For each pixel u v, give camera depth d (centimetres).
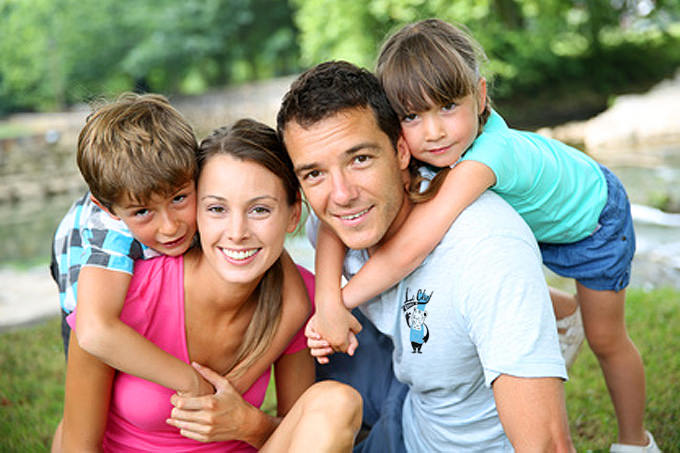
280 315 198
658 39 2106
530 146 221
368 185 174
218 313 193
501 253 173
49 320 522
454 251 180
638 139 1189
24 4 2914
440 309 185
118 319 178
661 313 402
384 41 218
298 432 180
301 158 174
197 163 181
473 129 202
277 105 2041
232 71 3147
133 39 3008
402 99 197
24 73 2928
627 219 248
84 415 188
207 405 184
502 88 1684
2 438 311
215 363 201
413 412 223
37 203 1343
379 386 249
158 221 181
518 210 218
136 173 173
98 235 188
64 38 2927
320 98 170
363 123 172
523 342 167
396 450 228
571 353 260
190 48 2961
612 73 1825
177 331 192
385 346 249
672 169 929
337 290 198
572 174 235
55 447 205
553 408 167
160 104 185
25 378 387
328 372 253
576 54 1927
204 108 2127
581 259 244
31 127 1966
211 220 179
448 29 210
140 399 189
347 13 1738
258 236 179
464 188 187
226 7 2994
